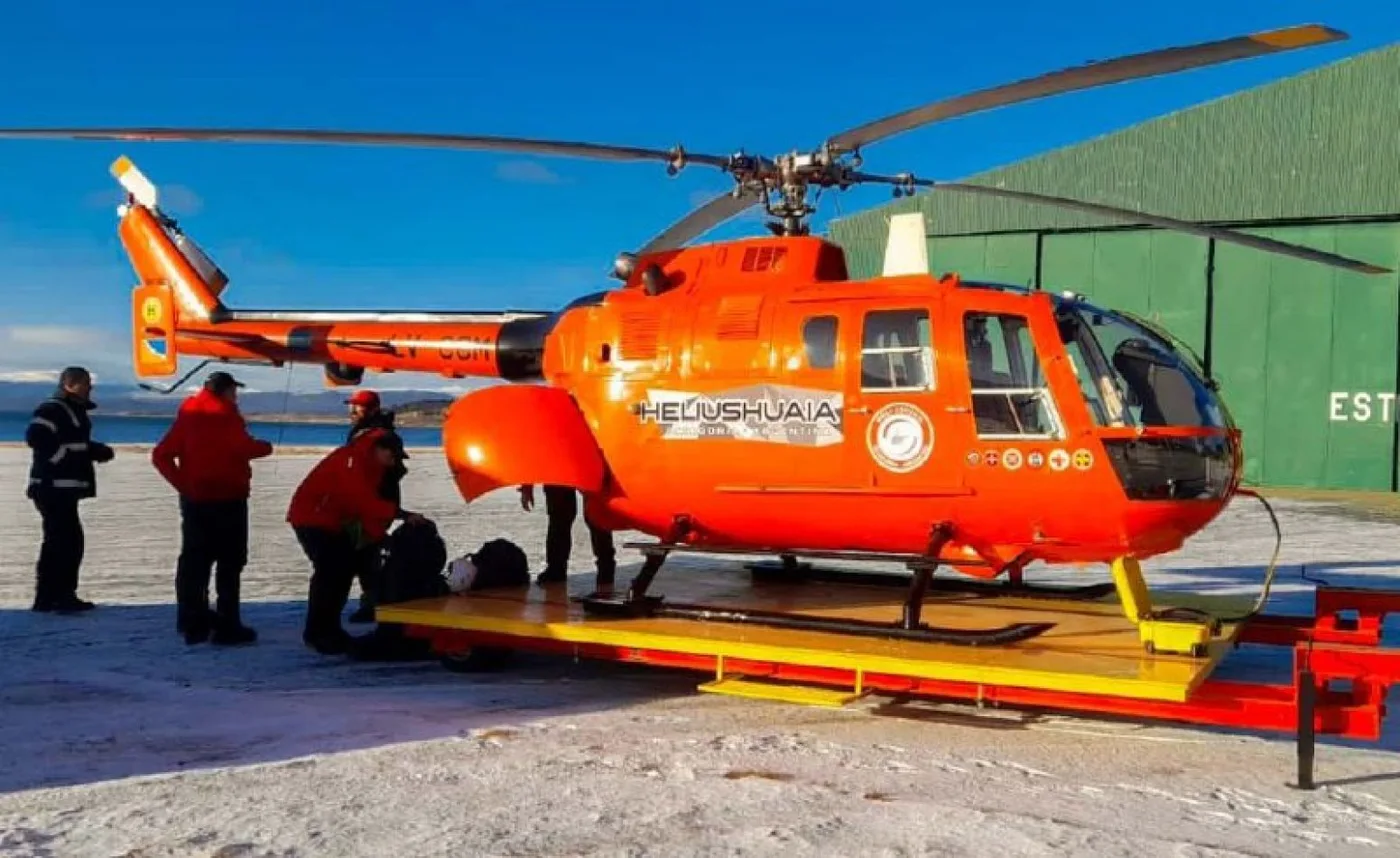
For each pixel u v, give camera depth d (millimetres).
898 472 6145
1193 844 4031
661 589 7699
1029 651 5621
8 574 11141
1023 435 5883
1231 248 24266
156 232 10086
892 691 5742
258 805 4383
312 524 7367
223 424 7773
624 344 6934
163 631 8273
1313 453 23703
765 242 6859
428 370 8500
